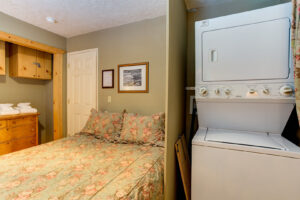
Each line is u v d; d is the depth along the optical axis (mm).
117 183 1051
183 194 1805
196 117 2082
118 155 1530
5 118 2373
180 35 1602
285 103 1195
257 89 1219
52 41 2855
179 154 1444
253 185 1062
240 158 1093
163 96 2268
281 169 998
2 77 2789
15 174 1144
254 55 1222
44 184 1024
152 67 2336
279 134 1294
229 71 1302
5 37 2197
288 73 1131
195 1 1908
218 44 1333
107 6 2029
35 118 2863
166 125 1200
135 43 2457
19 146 2588
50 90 3336
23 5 2000
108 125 2139
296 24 1015
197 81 1417
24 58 2811
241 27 1255
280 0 1661
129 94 2523
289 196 982
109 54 2684
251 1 1808
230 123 1449
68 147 1744
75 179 1091
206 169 1185
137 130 1932
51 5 2006
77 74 3025
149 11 2146
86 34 2906
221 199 1148
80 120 3012
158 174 1277
